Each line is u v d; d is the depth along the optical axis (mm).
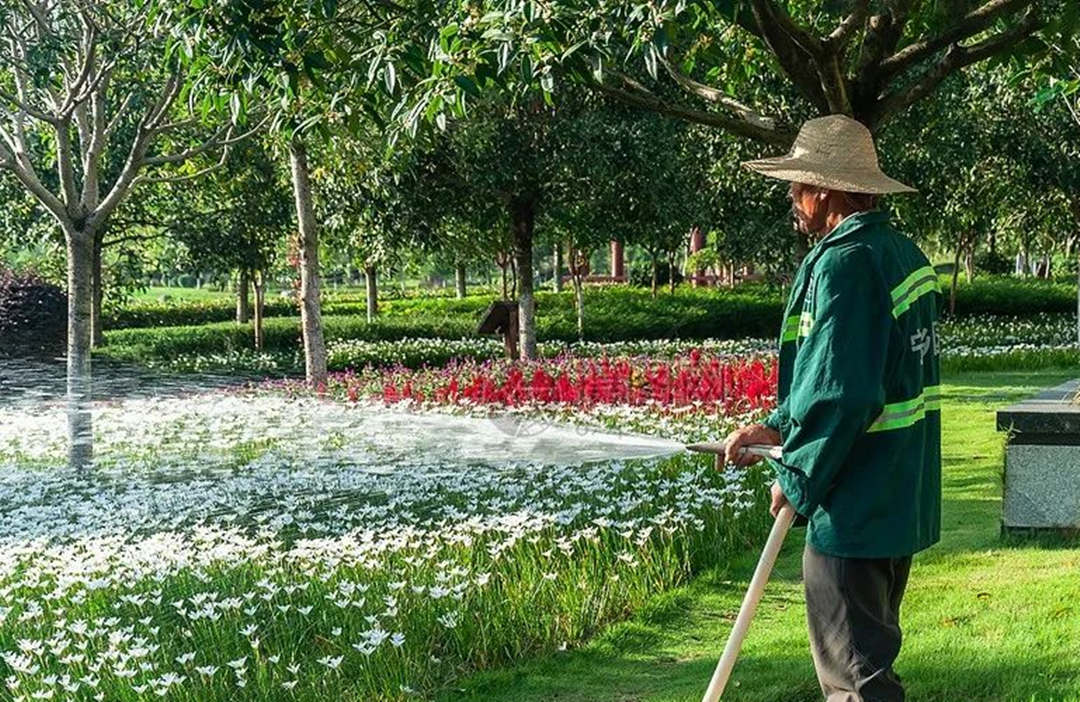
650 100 9586
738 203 21031
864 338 3113
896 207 19781
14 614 6055
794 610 5980
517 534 6395
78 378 12336
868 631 3268
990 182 23734
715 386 11891
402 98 7734
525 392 12195
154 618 5867
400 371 16688
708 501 7605
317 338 16281
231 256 25797
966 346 22656
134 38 11641
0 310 26344
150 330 29719
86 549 7379
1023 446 6695
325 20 7711
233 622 5637
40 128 14328
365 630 5602
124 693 4875
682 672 5160
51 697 4891
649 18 6586
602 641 5660
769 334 29109
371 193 19141
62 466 11742
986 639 5004
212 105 7898
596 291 35125
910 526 3244
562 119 18500
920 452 3287
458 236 22047
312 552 6605
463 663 5449
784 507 3311
